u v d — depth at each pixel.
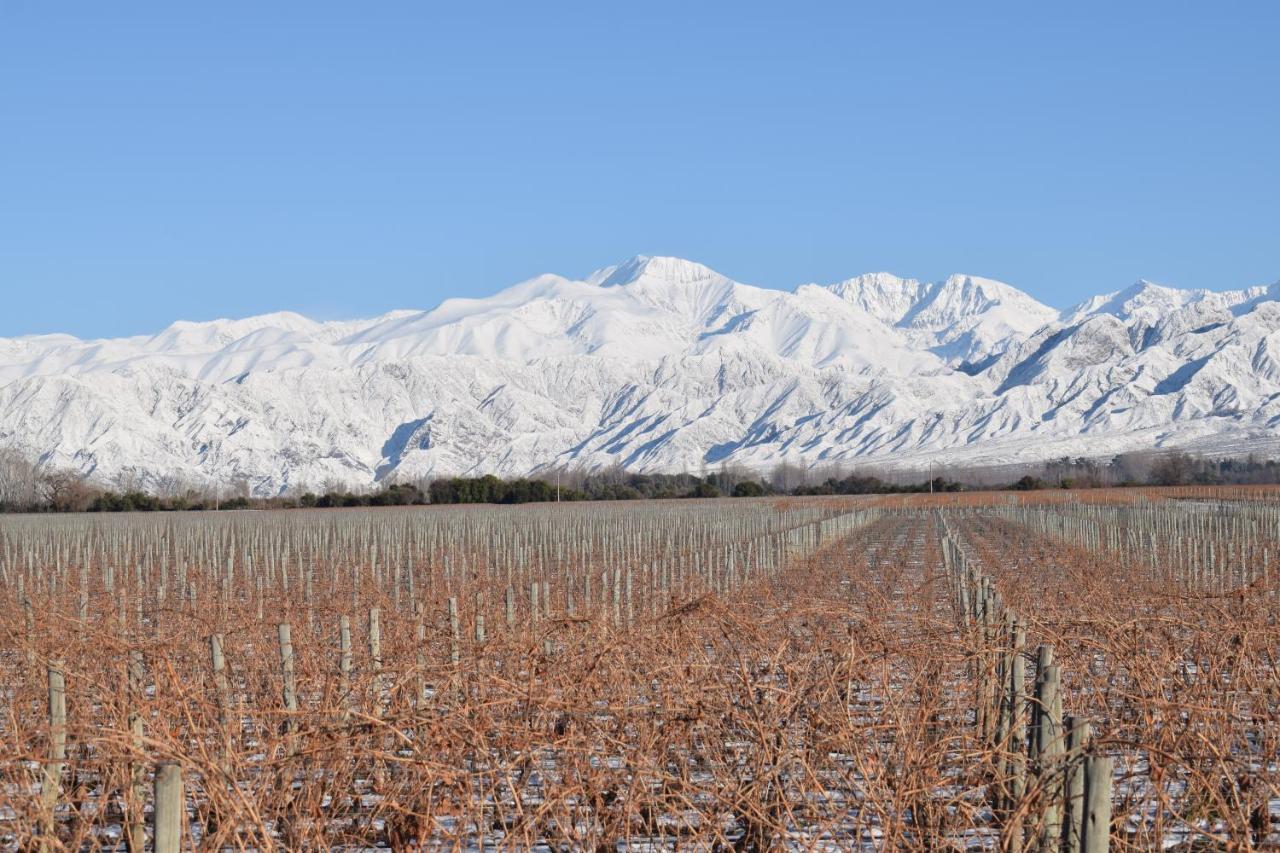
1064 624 12.37
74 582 27.78
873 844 9.02
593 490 103.75
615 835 9.16
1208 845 8.97
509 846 8.81
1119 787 10.05
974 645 11.52
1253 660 11.66
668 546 35.09
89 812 10.04
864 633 11.66
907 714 10.52
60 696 10.19
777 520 53.31
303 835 8.83
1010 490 109.44
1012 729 9.29
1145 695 10.33
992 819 9.83
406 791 9.58
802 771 9.87
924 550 39.38
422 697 11.33
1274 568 24.50
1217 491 93.56
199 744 9.04
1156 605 15.13
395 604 21.59
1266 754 10.07
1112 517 47.41
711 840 9.27
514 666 11.24
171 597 24.98
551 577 27.61
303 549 38.97
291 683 11.18
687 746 10.48
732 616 11.27
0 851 8.48
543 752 10.05
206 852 8.19
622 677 10.78
